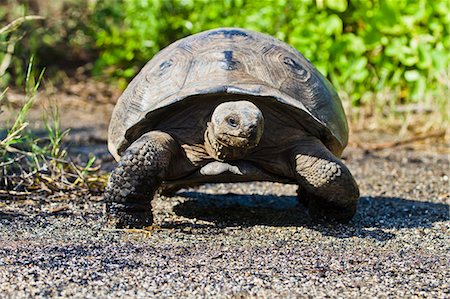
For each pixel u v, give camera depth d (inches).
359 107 1078.4
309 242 475.8
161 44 1185.4
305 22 1034.1
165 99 490.9
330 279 395.5
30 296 354.6
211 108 491.5
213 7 1098.1
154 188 494.9
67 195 606.9
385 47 1058.1
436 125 1000.9
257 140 469.4
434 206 622.2
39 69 1318.9
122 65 1245.7
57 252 430.6
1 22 1347.2
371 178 750.5
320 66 1030.4
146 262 414.0
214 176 498.3
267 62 508.7
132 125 498.9
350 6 1064.2
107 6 1288.1
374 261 434.3
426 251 464.1
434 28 1031.6
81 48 1403.8
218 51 507.8
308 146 498.6
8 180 621.3
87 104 1167.6
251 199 637.3
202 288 372.5
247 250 449.1
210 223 530.0
